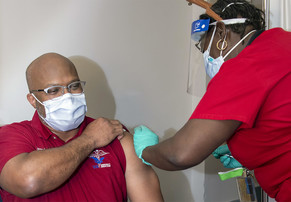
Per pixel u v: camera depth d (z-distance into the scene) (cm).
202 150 108
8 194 139
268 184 128
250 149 123
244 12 120
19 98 194
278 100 108
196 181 278
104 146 154
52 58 147
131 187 158
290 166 116
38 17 198
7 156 132
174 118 270
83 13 213
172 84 266
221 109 106
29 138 143
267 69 107
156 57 253
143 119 247
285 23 188
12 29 190
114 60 228
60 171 129
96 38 219
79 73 212
